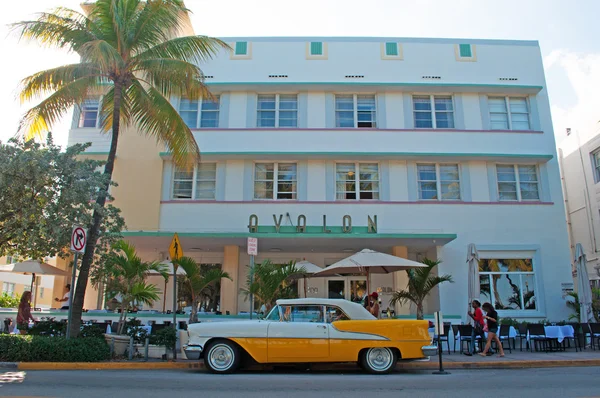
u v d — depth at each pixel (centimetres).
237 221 1977
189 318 1516
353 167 2061
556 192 2039
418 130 2078
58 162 1230
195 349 1034
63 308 1789
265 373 1062
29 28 1304
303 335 1029
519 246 1973
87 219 1243
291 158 2039
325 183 2019
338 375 1033
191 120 2102
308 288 2052
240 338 1032
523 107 2145
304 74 2134
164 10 1398
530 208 2016
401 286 1959
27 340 1141
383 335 1044
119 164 2030
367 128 2078
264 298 1420
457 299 1917
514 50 2177
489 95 2142
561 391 827
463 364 1213
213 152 2020
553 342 1645
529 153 2070
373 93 2136
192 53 1455
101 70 1370
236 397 752
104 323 1500
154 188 2005
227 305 1888
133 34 1412
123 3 1419
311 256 2073
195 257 2072
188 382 907
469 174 2041
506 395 784
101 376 983
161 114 1430
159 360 1196
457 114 2105
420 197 2036
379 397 761
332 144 2061
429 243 1878
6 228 1227
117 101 1385
